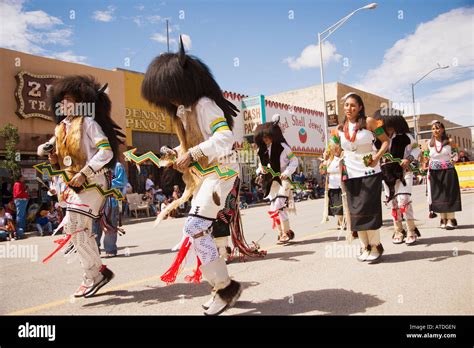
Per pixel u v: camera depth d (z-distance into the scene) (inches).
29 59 613.0
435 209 272.4
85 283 163.0
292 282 164.9
